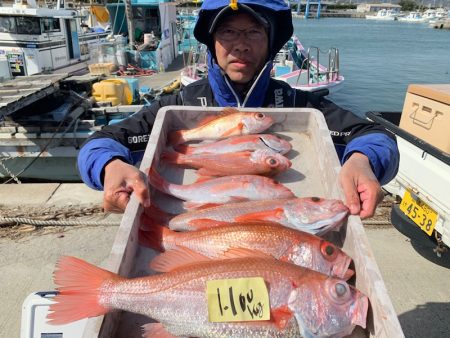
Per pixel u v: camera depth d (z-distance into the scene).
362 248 1.30
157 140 1.91
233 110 2.14
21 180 7.71
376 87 16.86
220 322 1.19
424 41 40.22
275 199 1.65
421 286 3.98
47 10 11.26
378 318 1.09
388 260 4.38
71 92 7.92
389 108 13.89
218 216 1.60
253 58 2.42
